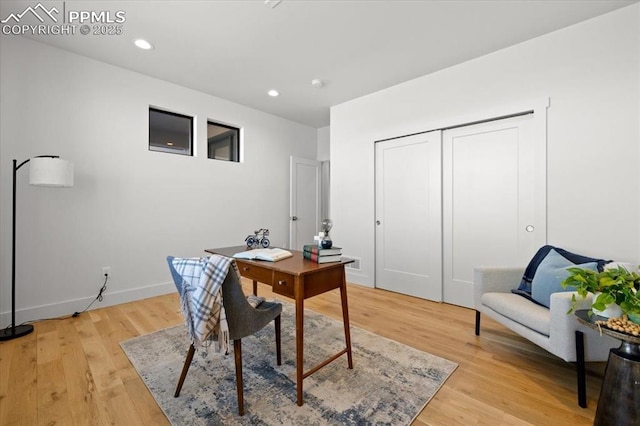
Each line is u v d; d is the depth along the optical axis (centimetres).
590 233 228
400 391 160
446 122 308
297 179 494
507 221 275
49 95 264
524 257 264
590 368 184
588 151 228
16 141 248
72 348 206
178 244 354
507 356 199
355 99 396
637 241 209
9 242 245
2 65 243
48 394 155
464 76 295
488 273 226
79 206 281
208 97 382
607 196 220
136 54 281
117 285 304
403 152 352
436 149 321
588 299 151
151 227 331
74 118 278
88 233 286
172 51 275
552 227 245
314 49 272
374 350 207
